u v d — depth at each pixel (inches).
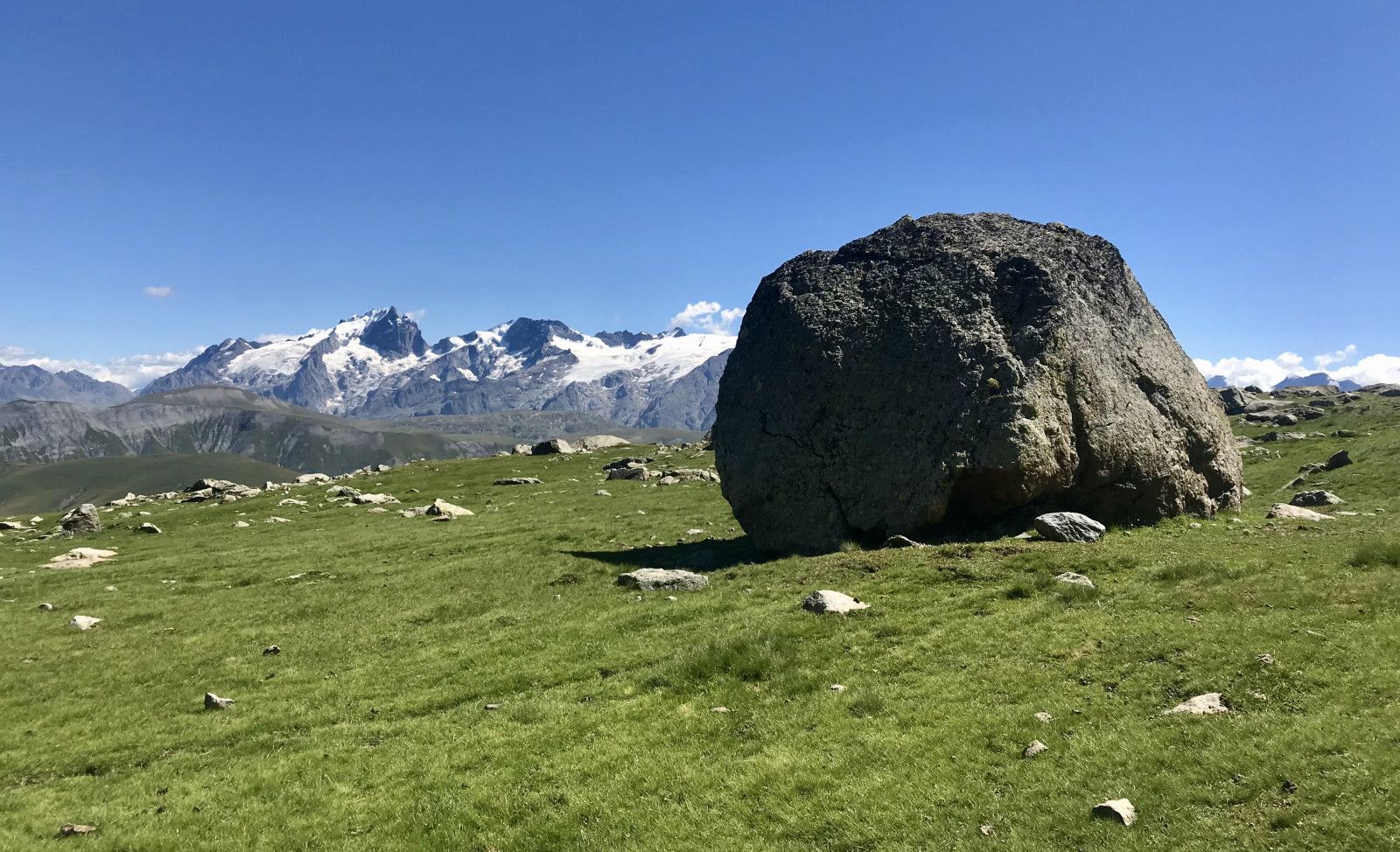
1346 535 1011.3
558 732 668.1
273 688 880.9
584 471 3472.0
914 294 1288.1
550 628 986.7
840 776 537.6
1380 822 388.5
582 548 1601.9
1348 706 502.3
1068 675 634.8
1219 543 1013.2
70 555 1856.5
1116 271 1376.7
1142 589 802.8
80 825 578.9
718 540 1549.0
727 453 1362.0
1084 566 904.9
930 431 1176.8
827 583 997.2
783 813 505.4
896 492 1178.6
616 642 895.1
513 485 3142.2
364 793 603.2
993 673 657.0
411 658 942.4
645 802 541.6
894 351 1248.2
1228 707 537.6
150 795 630.5
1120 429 1198.9
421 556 1633.9
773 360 1357.0
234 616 1219.9
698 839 491.8
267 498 3097.9
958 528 1179.9
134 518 2677.2
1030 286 1235.2
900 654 725.9
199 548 1995.6
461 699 789.2
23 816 596.4
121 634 1147.3
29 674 960.9
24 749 741.3
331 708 800.9
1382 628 605.9
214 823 574.2
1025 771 505.7
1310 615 660.1
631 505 2293.3
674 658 796.6
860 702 639.1
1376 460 1899.6
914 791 506.0
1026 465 1104.8
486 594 1228.5
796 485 1273.4
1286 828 402.0
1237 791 439.8
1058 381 1168.2
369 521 2367.1
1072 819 446.3
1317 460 2178.9
